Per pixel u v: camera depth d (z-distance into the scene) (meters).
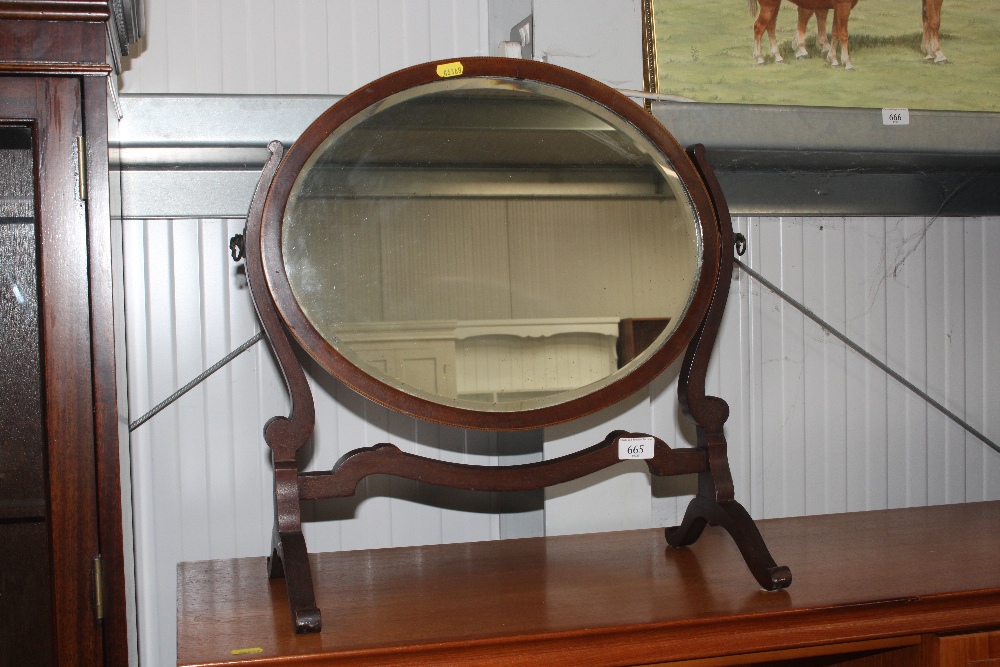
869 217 1.54
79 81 0.88
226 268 1.30
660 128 1.12
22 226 0.91
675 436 1.41
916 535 1.25
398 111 1.06
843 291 1.53
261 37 1.32
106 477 0.89
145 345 1.28
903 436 1.55
